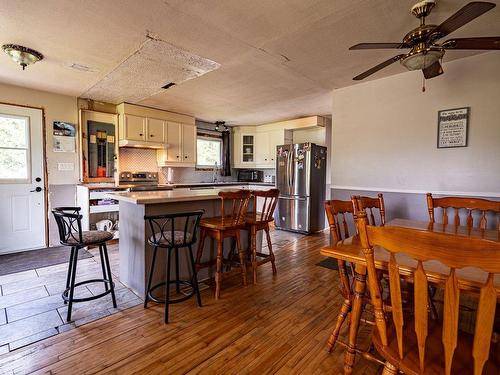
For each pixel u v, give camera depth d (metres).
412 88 3.00
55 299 2.30
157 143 4.75
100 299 2.32
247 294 2.45
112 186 4.07
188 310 2.16
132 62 2.80
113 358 1.60
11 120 3.56
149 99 4.18
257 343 1.75
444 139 2.80
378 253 1.34
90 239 2.07
